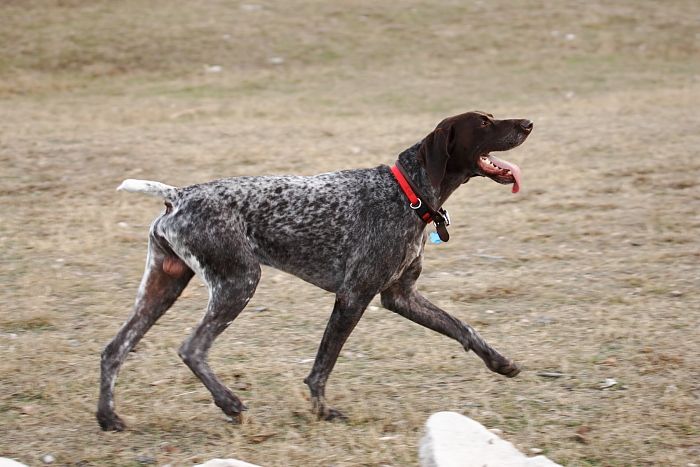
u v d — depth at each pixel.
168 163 17.80
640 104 22.89
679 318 10.68
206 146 19.11
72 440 7.98
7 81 26.02
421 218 8.46
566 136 19.70
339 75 27.33
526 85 26.23
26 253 13.29
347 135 20.28
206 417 8.44
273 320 10.96
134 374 9.38
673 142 18.92
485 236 14.07
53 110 23.06
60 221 14.71
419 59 28.84
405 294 8.91
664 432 7.99
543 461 6.90
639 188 16.12
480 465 6.86
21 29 29.14
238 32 30.02
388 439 7.88
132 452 7.74
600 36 30.67
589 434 7.98
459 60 28.80
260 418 8.39
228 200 8.32
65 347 9.99
